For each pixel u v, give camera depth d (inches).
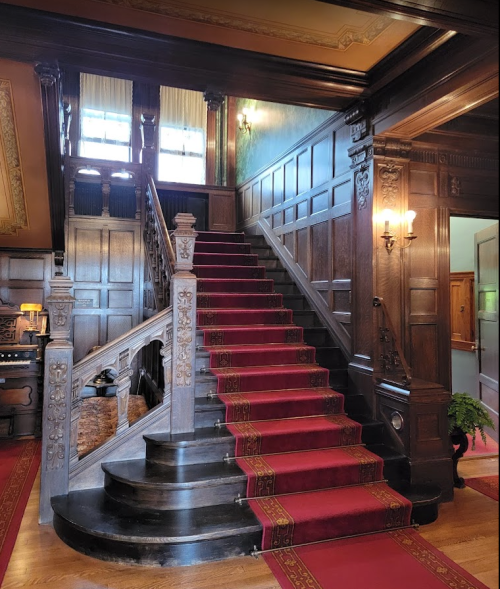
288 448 132.8
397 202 158.2
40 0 111.5
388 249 156.1
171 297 134.2
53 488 119.8
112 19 119.6
